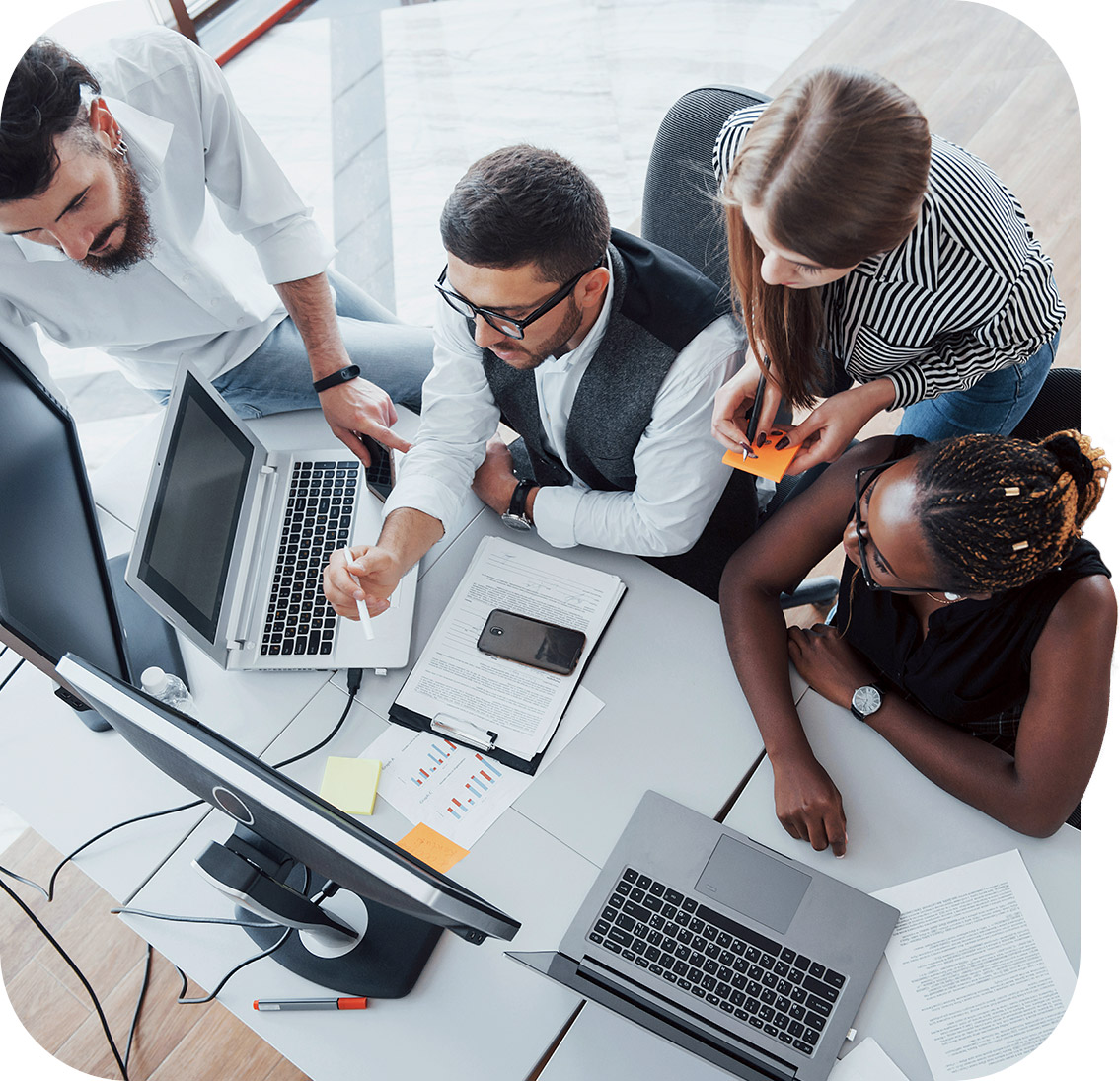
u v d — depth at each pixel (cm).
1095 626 122
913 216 108
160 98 157
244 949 131
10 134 134
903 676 140
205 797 118
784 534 146
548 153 124
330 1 359
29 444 134
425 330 202
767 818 134
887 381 140
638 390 147
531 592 154
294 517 163
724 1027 120
